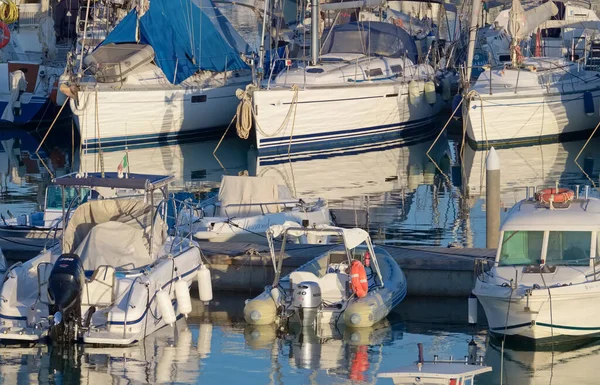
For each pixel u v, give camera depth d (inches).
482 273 2443.4
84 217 2620.6
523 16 5369.1
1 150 5290.4
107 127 5285.4
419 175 4581.7
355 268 2507.4
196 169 4739.2
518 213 2498.8
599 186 4180.6
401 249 2891.2
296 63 5580.7
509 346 2353.6
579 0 6860.2
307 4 5826.8
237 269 2792.8
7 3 6107.3
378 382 2137.1
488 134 5231.3
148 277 2410.2
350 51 5561.0
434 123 6028.5
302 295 2480.3
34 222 3189.0
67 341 2315.5
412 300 2721.5
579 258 2415.1
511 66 5418.3
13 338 2317.9
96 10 5885.8
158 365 2229.3
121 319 2321.6
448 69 6127.0
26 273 2454.5
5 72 5940.0
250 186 3331.7
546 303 2284.7
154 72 5442.9
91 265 2487.7
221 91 5575.8
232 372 2197.3
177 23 5487.2
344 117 5319.9
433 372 1754.4
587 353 2303.2
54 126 6097.4
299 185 4323.3
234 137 5728.3
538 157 4950.8
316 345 2372.0
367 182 4409.5
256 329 2491.4
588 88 5438.0
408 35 5674.2
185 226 3164.4
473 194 4148.6
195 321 2551.7
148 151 5251.0
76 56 5659.5
